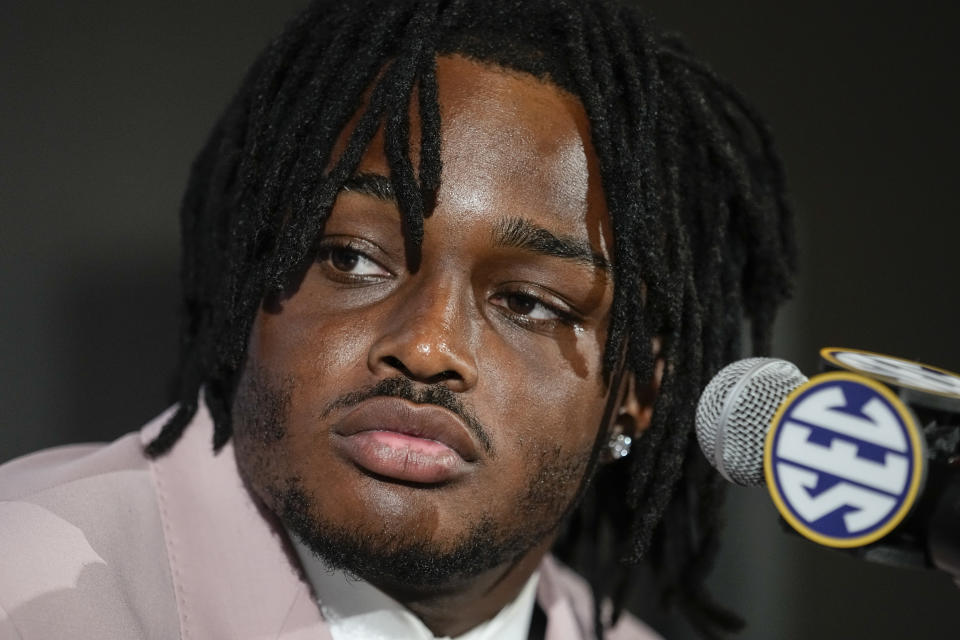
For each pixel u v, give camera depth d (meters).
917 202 12.66
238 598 5.38
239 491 5.55
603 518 7.34
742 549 11.71
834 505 3.90
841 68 12.63
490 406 5.01
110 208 10.55
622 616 8.15
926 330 12.57
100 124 10.52
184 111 10.77
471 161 5.07
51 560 4.92
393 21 5.37
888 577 12.12
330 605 5.47
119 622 4.91
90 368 10.48
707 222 6.09
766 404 4.52
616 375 5.46
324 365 4.99
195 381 5.83
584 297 5.24
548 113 5.27
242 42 10.94
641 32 5.79
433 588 5.34
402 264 5.09
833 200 12.55
